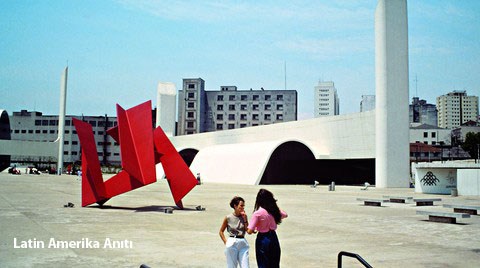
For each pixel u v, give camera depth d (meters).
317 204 24.16
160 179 67.12
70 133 123.00
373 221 16.62
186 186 20.27
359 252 10.48
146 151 19.69
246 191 35.69
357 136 47.88
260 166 48.59
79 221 15.26
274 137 61.19
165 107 85.38
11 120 123.56
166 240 11.69
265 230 6.35
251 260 9.57
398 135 43.81
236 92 125.31
